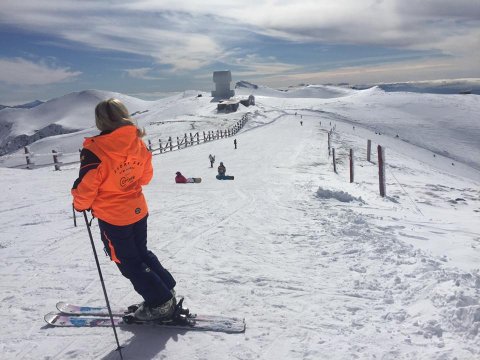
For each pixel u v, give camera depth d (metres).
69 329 3.67
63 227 7.79
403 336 3.40
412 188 17.69
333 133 51.78
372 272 4.96
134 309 3.80
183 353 3.28
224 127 74.44
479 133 126.50
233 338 3.50
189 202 10.42
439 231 7.20
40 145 157.75
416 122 137.25
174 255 5.96
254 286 4.70
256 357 3.22
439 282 4.21
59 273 5.20
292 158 24.92
